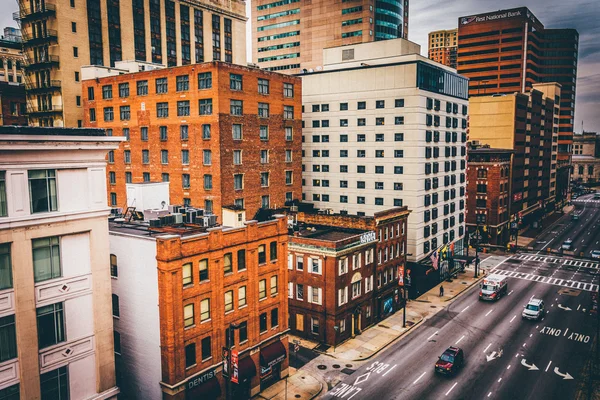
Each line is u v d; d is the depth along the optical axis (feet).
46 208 80.07
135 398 113.29
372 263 175.01
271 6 481.05
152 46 285.64
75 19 241.55
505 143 364.38
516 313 190.29
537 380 131.13
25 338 77.30
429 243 234.38
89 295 86.94
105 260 88.28
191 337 106.63
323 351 152.46
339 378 133.69
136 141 209.36
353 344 158.10
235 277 117.60
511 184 352.49
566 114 586.45
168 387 102.73
